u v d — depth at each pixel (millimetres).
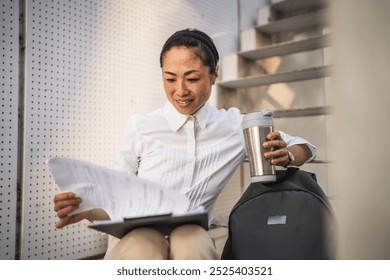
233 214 966
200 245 812
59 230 1457
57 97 1451
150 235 828
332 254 709
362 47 523
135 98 1772
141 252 782
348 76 536
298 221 880
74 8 1516
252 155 962
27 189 1354
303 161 1122
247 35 2527
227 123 1195
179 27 2066
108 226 728
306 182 972
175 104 1067
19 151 1359
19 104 1364
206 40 1062
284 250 864
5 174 1308
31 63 1373
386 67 503
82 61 1539
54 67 1443
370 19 516
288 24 2395
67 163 805
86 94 1554
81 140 1532
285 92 2498
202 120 1135
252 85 2457
